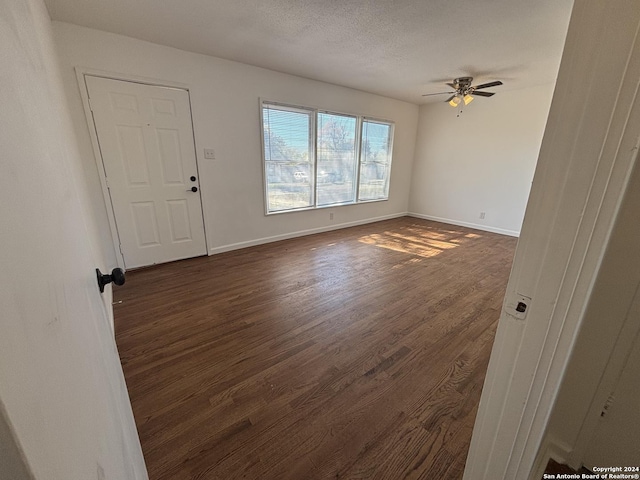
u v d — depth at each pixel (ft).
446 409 4.63
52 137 2.21
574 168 1.66
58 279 1.32
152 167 9.73
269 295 8.37
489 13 6.84
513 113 14.78
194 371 5.36
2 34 1.11
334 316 7.29
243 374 5.30
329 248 12.91
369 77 12.37
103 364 2.08
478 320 7.20
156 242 10.34
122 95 8.73
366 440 4.10
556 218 1.77
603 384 3.20
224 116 10.85
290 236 14.38
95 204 8.88
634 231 2.62
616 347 3.02
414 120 18.69
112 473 1.62
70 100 7.98
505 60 10.00
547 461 3.70
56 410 0.99
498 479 2.56
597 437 3.41
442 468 3.76
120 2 6.55
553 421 3.61
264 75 11.41
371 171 17.30
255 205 12.67
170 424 4.29
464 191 17.37
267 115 12.15
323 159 14.67
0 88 0.97
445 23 7.38
